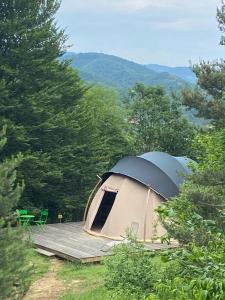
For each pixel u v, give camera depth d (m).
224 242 5.20
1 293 7.58
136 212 17.83
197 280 4.01
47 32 22.72
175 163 19.14
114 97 32.56
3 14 22.67
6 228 7.98
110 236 17.75
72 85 24.33
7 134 20.88
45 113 22.12
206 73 17.39
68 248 15.94
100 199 19.22
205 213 10.98
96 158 24.67
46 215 22.62
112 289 9.70
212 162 13.92
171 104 29.27
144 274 9.42
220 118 16.09
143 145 29.08
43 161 21.70
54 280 13.11
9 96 21.80
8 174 8.99
